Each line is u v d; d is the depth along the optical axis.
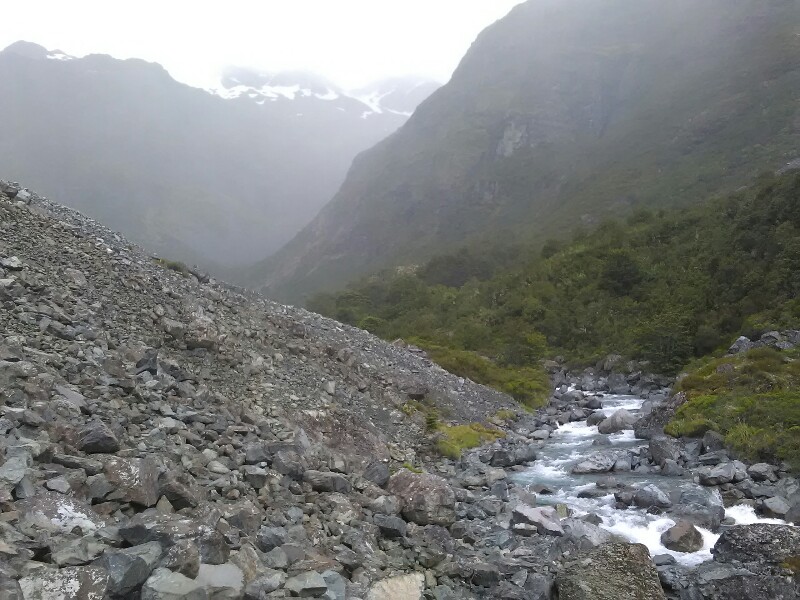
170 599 6.55
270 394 19.80
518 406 39.62
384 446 21.48
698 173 163.00
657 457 22.81
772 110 174.88
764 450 20.95
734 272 63.81
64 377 12.33
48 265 19.39
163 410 13.15
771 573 11.56
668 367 53.25
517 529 14.33
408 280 131.25
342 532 11.05
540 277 101.31
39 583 6.00
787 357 33.31
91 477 8.39
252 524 9.63
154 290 22.38
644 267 85.50
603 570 10.83
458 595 10.38
